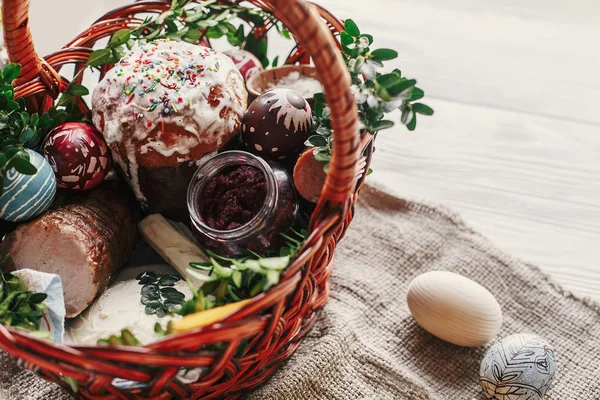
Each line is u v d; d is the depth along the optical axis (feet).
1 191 1.82
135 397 1.69
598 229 2.43
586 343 2.13
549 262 2.34
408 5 3.20
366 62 1.84
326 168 1.74
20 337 1.56
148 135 1.91
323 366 2.00
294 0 1.49
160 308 1.87
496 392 1.94
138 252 2.12
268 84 2.17
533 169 2.59
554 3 3.23
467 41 3.05
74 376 1.58
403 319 2.17
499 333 2.15
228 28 2.23
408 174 2.58
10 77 1.93
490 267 2.27
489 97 2.83
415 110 1.78
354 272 2.27
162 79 1.94
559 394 2.02
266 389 1.95
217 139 1.96
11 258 1.92
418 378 2.06
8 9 1.88
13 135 1.91
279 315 1.70
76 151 1.94
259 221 1.84
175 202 2.02
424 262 2.30
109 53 2.08
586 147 2.65
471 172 2.58
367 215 2.40
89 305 1.94
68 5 2.79
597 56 3.00
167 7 2.19
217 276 1.72
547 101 2.81
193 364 1.62
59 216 1.92
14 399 1.91
